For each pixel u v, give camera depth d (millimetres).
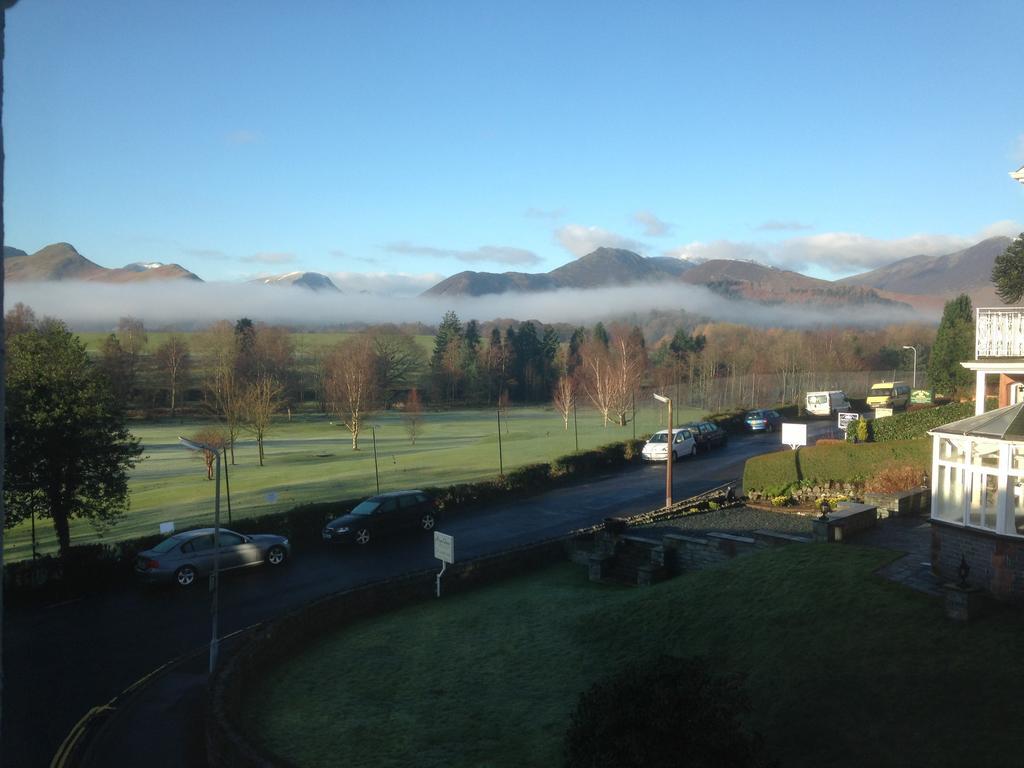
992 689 9953
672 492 31359
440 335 139500
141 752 11289
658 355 131250
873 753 9516
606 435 62125
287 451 61938
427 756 10930
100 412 23062
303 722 12117
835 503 24172
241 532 23922
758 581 15250
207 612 18406
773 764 8148
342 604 17156
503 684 13492
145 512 34156
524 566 21531
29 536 30328
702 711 7750
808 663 11750
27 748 11477
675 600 15602
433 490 29844
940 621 11859
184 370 101938
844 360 105438
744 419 53594
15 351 22828
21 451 21906
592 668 13852
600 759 7715
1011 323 21281
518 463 45312
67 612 18562
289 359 118562
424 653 15180
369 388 84938
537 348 135875
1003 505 12320
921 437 26828
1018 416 12781
